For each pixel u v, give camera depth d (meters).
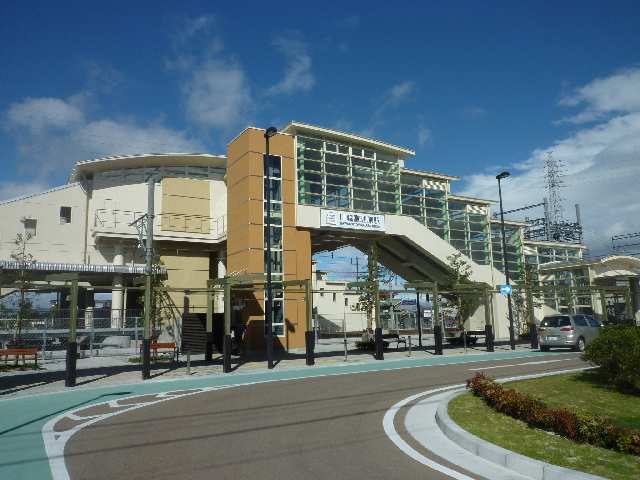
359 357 23.38
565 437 7.72
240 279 18.94
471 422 8.77
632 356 12.23
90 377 17.17
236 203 28.62
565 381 14.24
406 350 27.17
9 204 32.03
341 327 55.41
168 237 33.22
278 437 8.39
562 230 64.06
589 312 47.72
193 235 34.03
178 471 6.57
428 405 11.26
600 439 7.22
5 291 26.61
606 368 13.18
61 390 14.42
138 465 6.87
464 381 15.13
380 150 33.22
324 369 19.16
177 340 31.81
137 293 34.88
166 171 36.66
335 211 30.00
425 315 58.03
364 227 30.94
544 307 44.91
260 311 26.81
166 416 10.41
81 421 10.06
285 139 28.92
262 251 27.27
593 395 12.20
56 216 33.19
